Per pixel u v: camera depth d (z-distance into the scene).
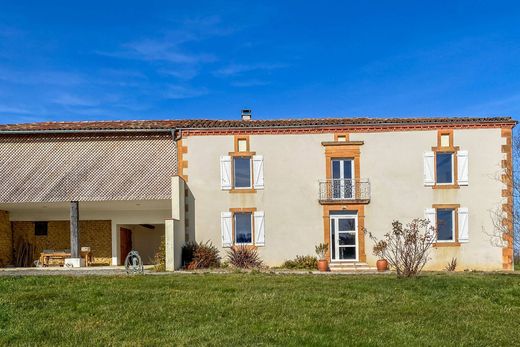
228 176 20.34
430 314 10.06
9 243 23.91
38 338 8.44
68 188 20.55
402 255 16.48
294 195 20.34
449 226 20.34
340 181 20.39
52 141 20.91
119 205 22.34
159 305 10.67
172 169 20.67
